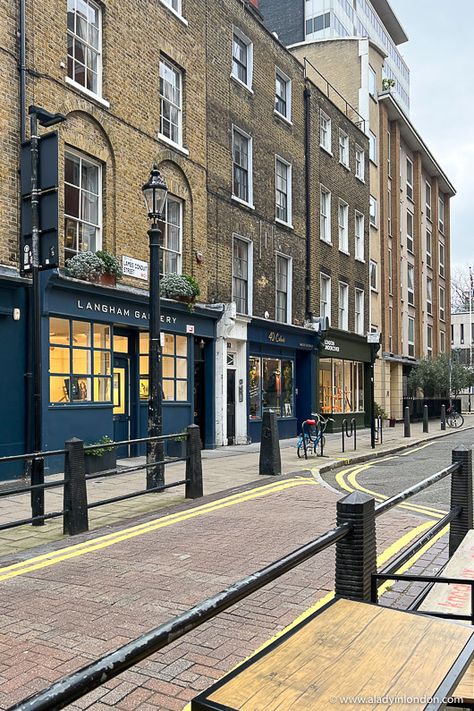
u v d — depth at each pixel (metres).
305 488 10.12
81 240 12.53
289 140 21.42
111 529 7.20
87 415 12.05
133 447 14.27
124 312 13.21
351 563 3.09
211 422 16.88
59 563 5.86
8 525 6.24
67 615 4.52
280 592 5.04
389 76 53.22
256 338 18.70
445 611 3.46
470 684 2.29
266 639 4.11
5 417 10.65
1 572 5.61
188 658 3.85
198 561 5.85
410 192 38.88
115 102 13.22
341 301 26.14
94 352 12.49
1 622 4.41
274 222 20.16
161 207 9.76
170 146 15.03
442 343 46.19
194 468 9.22
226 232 17.47
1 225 10.55
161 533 6.98
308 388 22.39
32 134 8.15
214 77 17.09
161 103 15.09
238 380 18.03
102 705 3.31
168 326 14.72
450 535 5.49
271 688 1.86
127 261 13.41
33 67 11.17
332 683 1.89
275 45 20.64
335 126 25.56
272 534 6.87
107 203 13.02
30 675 3.60
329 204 24.72
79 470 7.12
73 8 12.36
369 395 28.58
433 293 43.03
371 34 49.50
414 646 2.17
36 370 7.85
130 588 5.10
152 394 9.61
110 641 4.05
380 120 32.94
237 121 18.19
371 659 2.06
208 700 1.78
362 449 17.47
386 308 32.38
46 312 11.15
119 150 13.30
